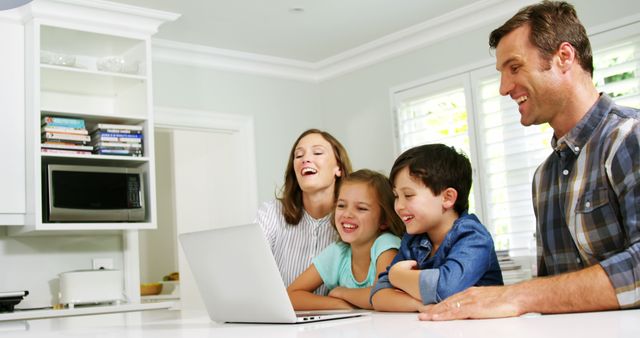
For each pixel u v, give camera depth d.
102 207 3.45
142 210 3.57
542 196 1.43
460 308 1.01
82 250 3.72
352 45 4.47
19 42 3.43
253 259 1.12
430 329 0.86
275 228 1.91
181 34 4.06
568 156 1.32
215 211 4.56
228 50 4.39
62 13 3.42
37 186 3.26
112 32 3.59
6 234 3.53
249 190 4.46
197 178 4.67
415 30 4.16
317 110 4.93
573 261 1.36
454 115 4.12
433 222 1.36
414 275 1.26
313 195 1.85
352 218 1.54
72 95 3.80
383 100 4.50
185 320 1.39
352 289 1.50
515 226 3.74
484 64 3.91
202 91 4.34
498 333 0.77
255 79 4.62
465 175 1.39
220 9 3.71
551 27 1.25
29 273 3.55
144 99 3.67
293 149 1.89
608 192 1.22
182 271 4.71
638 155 1.15
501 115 3.86
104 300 3.49
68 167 3.38
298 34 4.20
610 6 3.40
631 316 0.86
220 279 1.21
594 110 1.26
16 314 2.92
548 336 0.71
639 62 3.27
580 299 1.02
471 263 1.25
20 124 3.38
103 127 3.53
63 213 3.33
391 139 4.44
